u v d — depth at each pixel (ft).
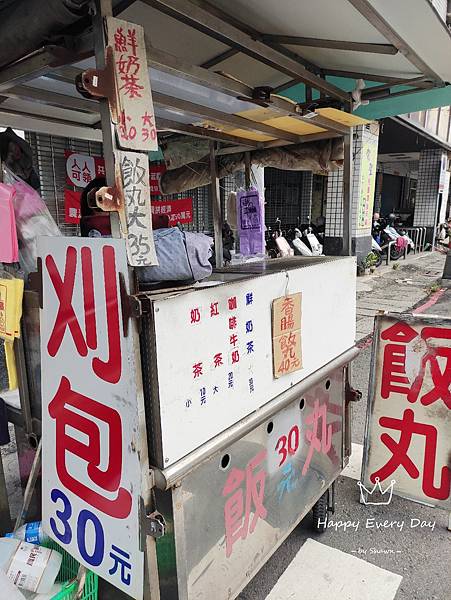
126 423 4.00
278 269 6.02
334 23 5.71
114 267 3.79
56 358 4.63
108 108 3.64
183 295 4.02
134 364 3.81
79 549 4.79
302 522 7.92
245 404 5.03
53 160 13.02
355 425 11.30
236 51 7.15
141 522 4.03
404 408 7.87
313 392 6.61
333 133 7.73
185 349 4.11
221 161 9.50
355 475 9.28
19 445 6.76
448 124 41.52
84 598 5.27
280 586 6.47
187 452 4.25
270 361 5.44
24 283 5.64
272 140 8.51
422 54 6.04
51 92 5.91
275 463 5.80
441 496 7.70
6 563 5.18
